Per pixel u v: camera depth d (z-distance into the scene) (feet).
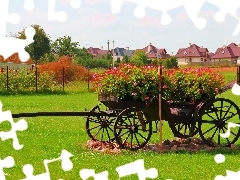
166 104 45.91
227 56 390.21
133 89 45.19
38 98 121.19
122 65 46.88
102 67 307.99
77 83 165.89
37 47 249.14
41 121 68.74
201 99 47.06
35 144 49.08
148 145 46.52
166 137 54.29
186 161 40.37
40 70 159.84
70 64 174.40
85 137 54.29
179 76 46.70
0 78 140.87
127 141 50.44
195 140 49.01
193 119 46.70
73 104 102.89
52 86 147.23
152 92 45.55
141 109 45.06
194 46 409.69
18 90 140.67
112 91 45.57
